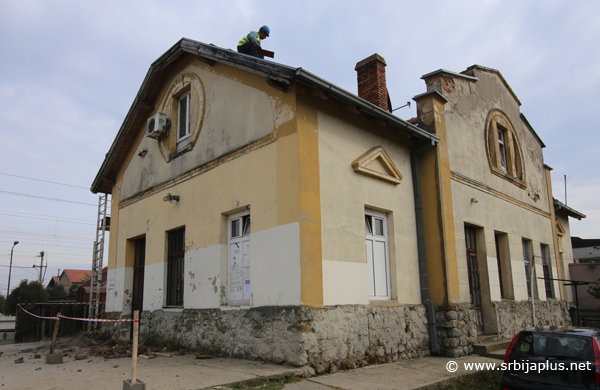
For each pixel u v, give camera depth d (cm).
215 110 970
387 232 947
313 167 777
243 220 876
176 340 951
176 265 1042
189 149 1027
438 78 1154
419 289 974
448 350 929
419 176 1049
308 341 690
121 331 1167
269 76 784
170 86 1146
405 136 1020
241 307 812
